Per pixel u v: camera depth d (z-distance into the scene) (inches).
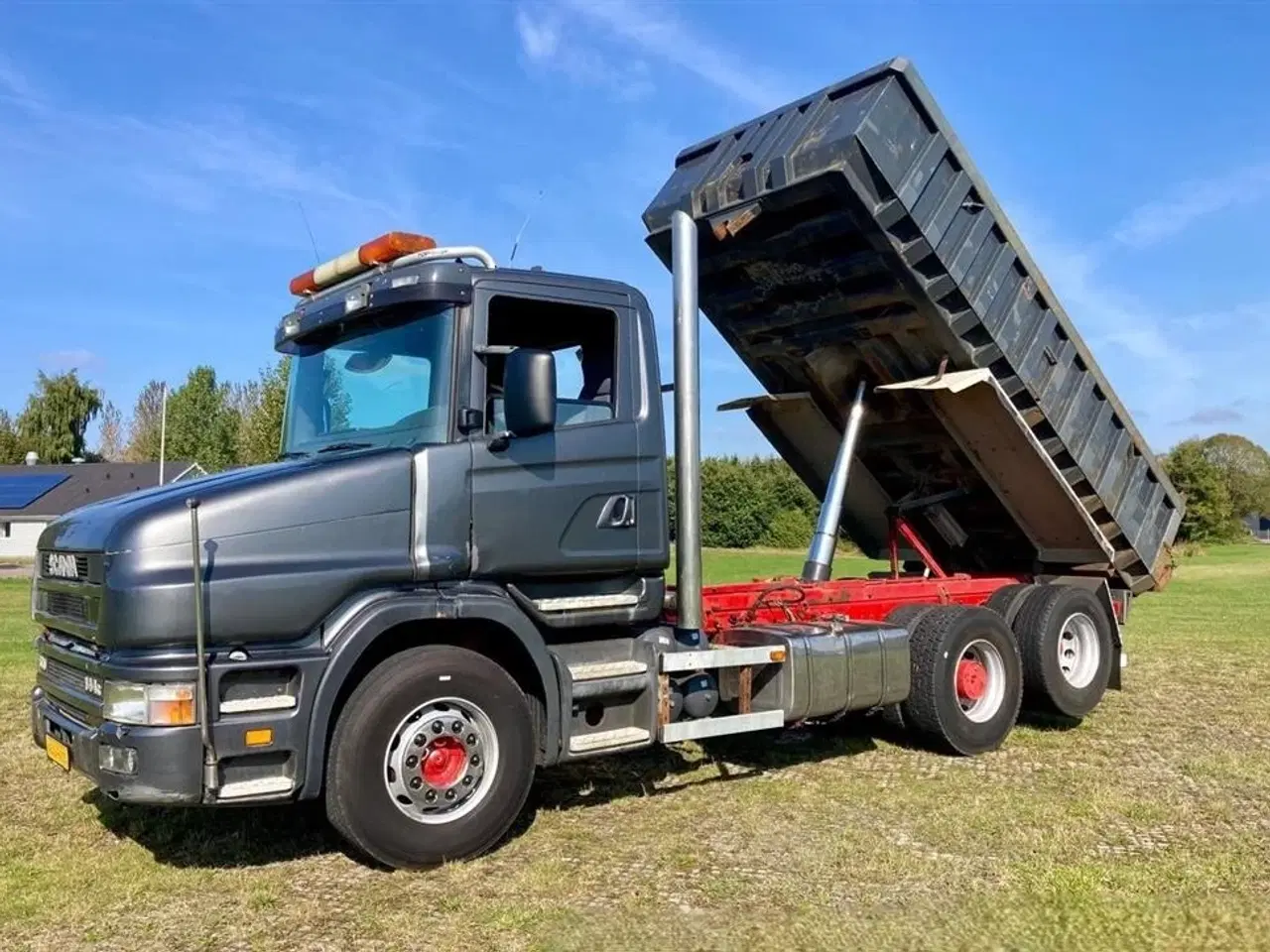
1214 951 158.7
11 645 502.9
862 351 317.7
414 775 194.5
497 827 202.4
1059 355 302.8
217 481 198.8
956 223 273.7
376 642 201.9
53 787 250.8
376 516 198.5
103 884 189.5
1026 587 331.6
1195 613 689.6
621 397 232.8
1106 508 326.0
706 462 1720.0
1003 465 321.1
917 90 260.1
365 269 228.8
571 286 226.2
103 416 3191.4
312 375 239.9
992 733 289.1
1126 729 320.2
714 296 322.0
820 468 378.9
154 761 173.6
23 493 2071.9
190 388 2519.7
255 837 215.8
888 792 247.4
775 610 286.0
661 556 236.1
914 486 362.9
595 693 217.3
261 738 180.5
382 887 188.4
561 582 223.9
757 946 161.6
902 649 275.6
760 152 274.1
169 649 179.0
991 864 197.2
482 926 170.2
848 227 271.6
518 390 203.0
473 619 205.3
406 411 215.5
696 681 240.2
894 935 164.9
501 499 211.6
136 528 182.1
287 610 187.3
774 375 348.5
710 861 200.5
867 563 811.4
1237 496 2709.2
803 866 197.2
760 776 262.7
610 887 187.5
